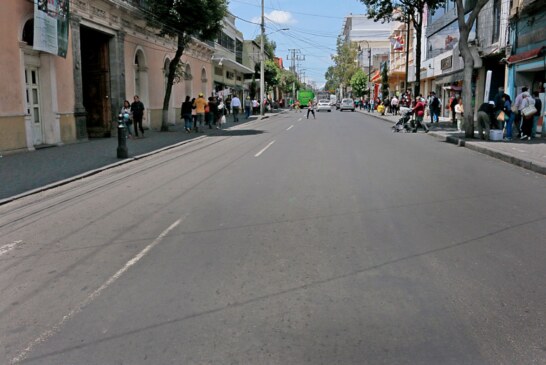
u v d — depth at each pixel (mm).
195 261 5629
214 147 18250
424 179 10758
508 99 18438
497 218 7402
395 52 63312
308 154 15328
